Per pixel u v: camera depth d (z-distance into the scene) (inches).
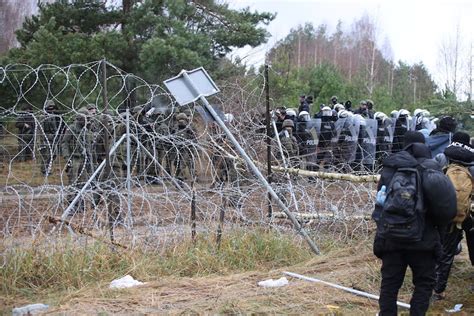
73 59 679.1
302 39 2477.9
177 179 348.8
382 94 1080.8
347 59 2340.1
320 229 344.5
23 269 267.3
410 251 208.5
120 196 297.0
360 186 361.7
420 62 1931.6
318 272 294.5
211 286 267.7
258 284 271.4
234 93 442.9
